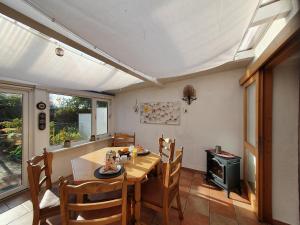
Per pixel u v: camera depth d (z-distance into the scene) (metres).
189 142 3.58
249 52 2.40
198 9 0.99
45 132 2.87
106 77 2.78
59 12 0.97
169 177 1.63
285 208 1.88
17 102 2.57
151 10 0.96
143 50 1.58
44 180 1.84
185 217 2.04
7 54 1.63
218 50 1.75
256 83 2.05
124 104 4.44
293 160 1.84
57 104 3.14
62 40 1.36
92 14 0.99
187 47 1.55
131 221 1.80
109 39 1.34
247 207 2.25
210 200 2.42
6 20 1.23
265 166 1.96
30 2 0.89
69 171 3.27
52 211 1.57
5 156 2.46
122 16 1.02
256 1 1.02
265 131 1.95
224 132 3.21
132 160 2.16
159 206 1.69
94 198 2.05
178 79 3.54
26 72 2.10
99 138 4.11
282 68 1.89
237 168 2.60
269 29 1.78
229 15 1.11
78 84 2.91
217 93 3.26
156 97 3.96
